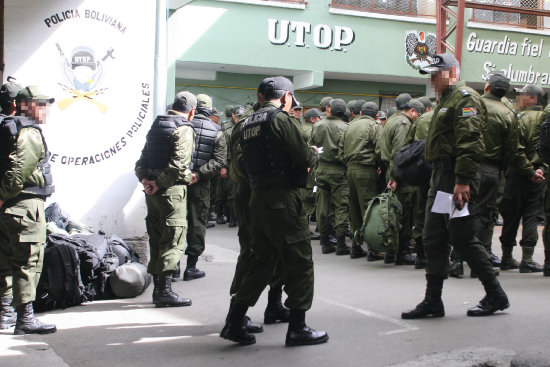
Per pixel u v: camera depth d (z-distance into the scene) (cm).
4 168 406
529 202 632
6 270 447
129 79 629
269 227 378
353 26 1560
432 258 448
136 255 614
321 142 774
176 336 423
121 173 629
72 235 553
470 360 357
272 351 384
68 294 500
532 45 1703
